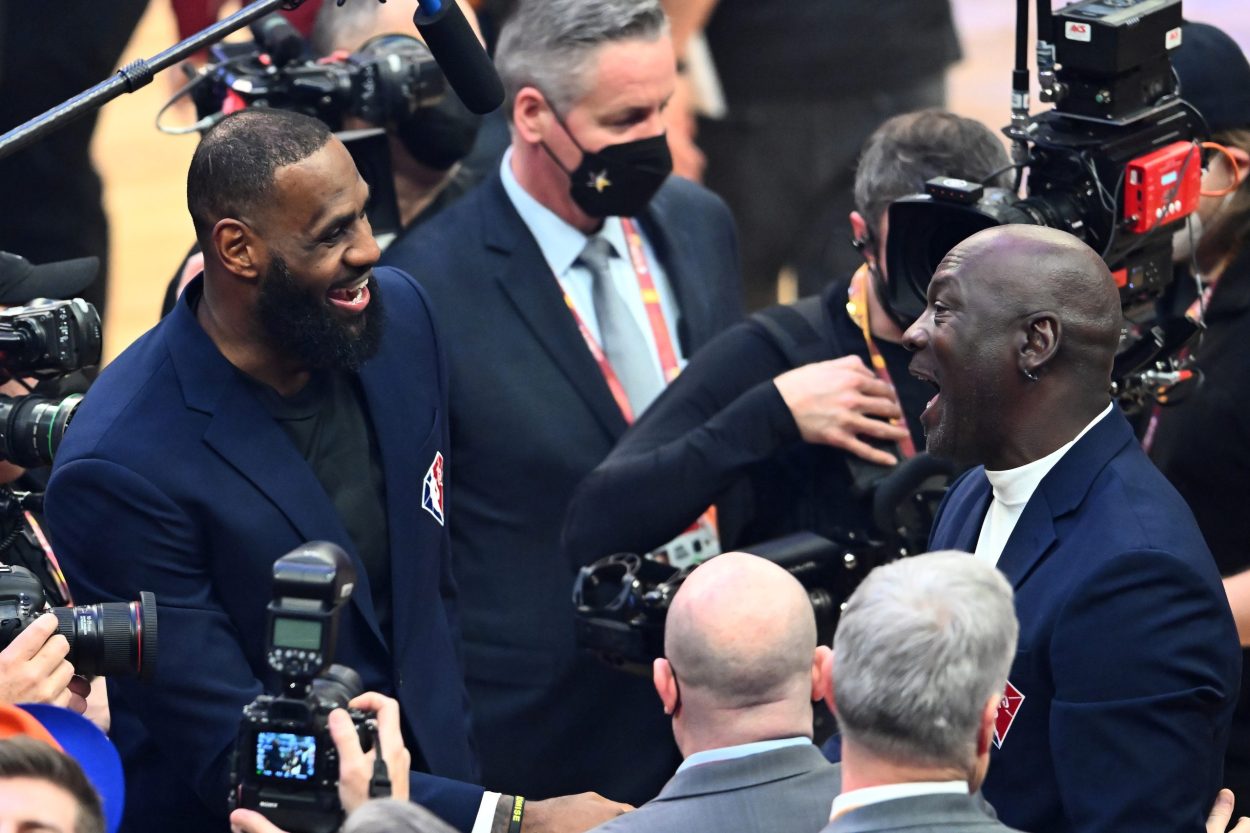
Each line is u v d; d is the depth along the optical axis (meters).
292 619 9.55
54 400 11.52
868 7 23.31
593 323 14.78
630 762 14.38
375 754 9.83
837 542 13.06
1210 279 13.61
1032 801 10.14
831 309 13.56
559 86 14.08
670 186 15.80
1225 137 13.47
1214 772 10.10
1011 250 10.27
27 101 21.36
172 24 30.12
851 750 8.53
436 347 12.05
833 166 23.95
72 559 10.89
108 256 22.62
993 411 10.29
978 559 8.77
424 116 15.23
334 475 11.34
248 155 10.59
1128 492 10.10
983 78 28.97
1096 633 9.81
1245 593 12.66
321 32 16.88
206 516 10.84
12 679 9.88
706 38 23.80
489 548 14.30
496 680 14.29
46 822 7.70
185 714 10.83
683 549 14.12
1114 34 11.48
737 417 12.98
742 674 9.49
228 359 11.03
